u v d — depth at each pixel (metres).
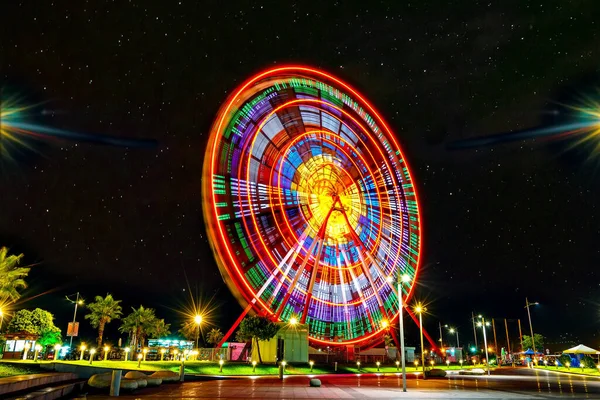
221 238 50.34
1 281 39.69
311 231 65.12
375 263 64.25
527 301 78.25
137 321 61.19
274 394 23.12
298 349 60.50
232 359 66.25
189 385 29.58
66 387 20.19
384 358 78.38
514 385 32.56
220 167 52.97
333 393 24.19
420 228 60.78
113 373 20.97
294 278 61.44
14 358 47.91
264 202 58.69
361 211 67.12
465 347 126.81
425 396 22.58
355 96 61.47
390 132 61.78
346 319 64.31
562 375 50.62
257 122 59.19
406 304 60.09
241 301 54.41
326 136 68.69
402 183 62.44
